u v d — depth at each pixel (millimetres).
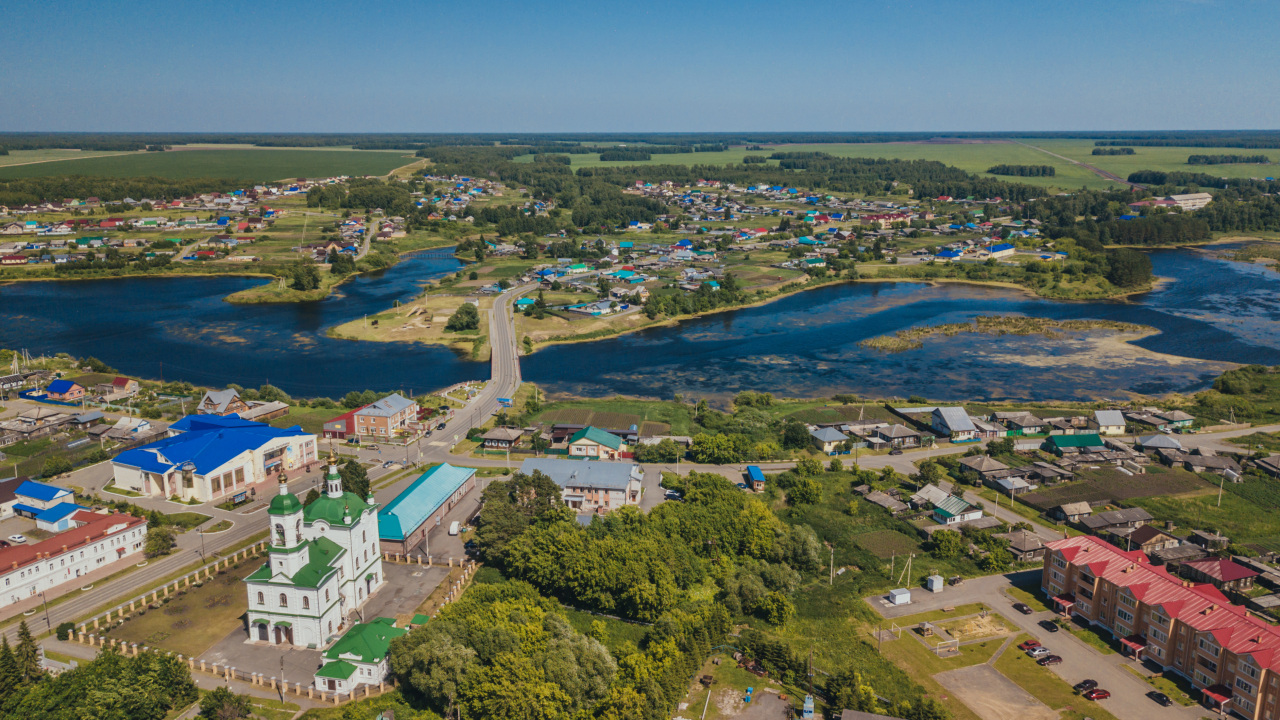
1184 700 119250
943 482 199250
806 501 186750
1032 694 120250
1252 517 180125
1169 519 178125
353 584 135250
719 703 117250
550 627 126875
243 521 173375
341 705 112562
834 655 129625
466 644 118688
